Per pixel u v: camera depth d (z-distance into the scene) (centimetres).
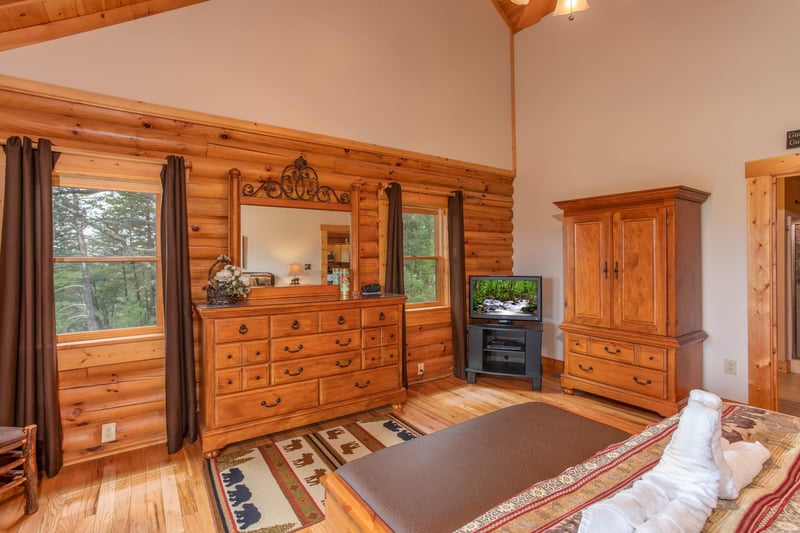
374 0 393
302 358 296
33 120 250
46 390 241
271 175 335
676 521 90
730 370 336
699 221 347
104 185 278
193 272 304
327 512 146
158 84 288
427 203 433
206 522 201
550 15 471
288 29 343
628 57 402
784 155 306
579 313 383
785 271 443
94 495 223
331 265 362
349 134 376
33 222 241
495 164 494
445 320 446
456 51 457
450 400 374
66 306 269
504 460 149
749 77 324
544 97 480
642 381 335
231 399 269
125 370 277
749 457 125
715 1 342
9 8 221
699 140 353
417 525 114
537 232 490
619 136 410
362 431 305
